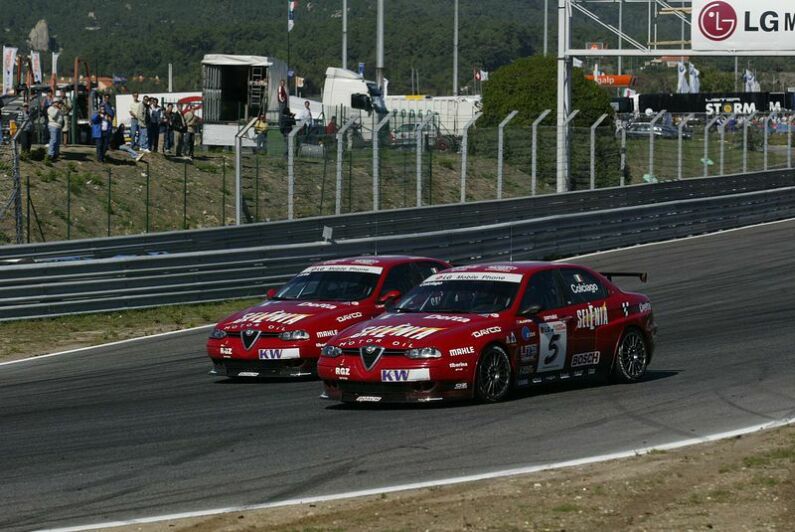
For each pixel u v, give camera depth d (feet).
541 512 66.64
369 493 72.43
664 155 345.92
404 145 283.18
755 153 377.50
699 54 336.49
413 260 134.82
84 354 150.71
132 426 100.01
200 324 174.91
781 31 330.95
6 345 158.71
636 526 63.52
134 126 286.46
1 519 69.56
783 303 174.81
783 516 64.85
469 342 101.86
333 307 125.18
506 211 265.75
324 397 105.29
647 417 96.53
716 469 76.38
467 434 90.48
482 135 310.24
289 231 220.43
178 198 265.54
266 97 381.81
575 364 110.32
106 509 71.46
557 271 112.16
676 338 146.92
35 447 91.97
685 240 276.00
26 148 258.98
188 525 66.54
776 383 111.55
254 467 81.71
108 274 180.75
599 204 289.53
